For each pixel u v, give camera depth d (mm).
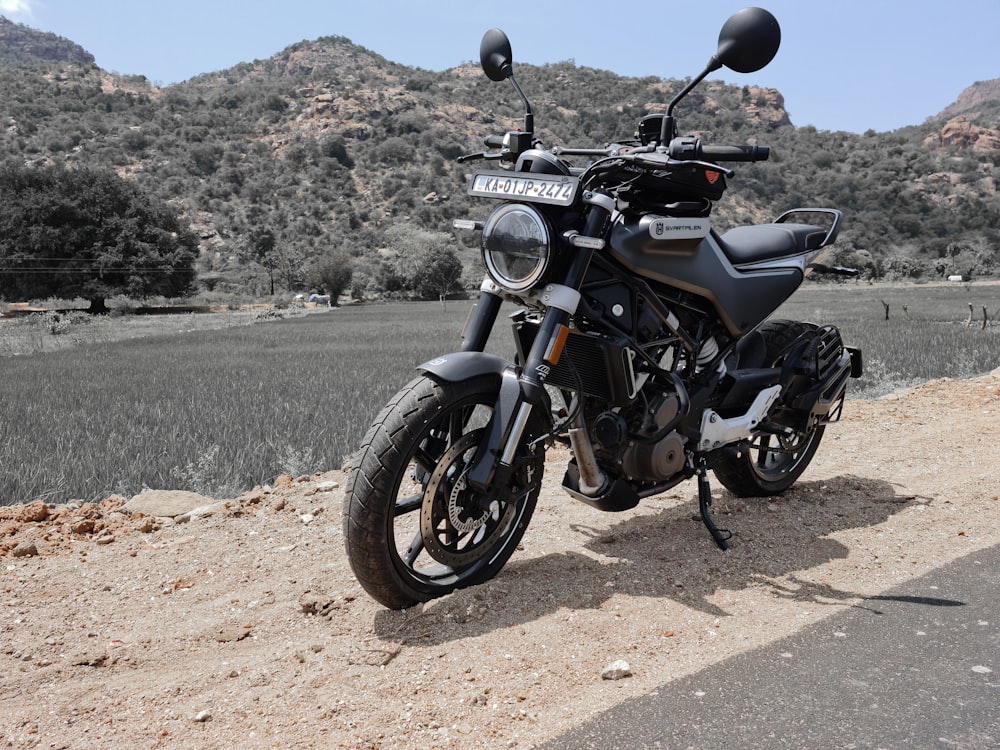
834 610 3299
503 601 3383
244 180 159750
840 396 4797
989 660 2850
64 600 3656
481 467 3225
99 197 71938
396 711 2564
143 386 12984
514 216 3289
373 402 9969
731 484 4762
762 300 4168
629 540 4148
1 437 7859
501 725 2480
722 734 2400
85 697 2752
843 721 2461
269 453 6574
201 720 2553
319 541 4297
